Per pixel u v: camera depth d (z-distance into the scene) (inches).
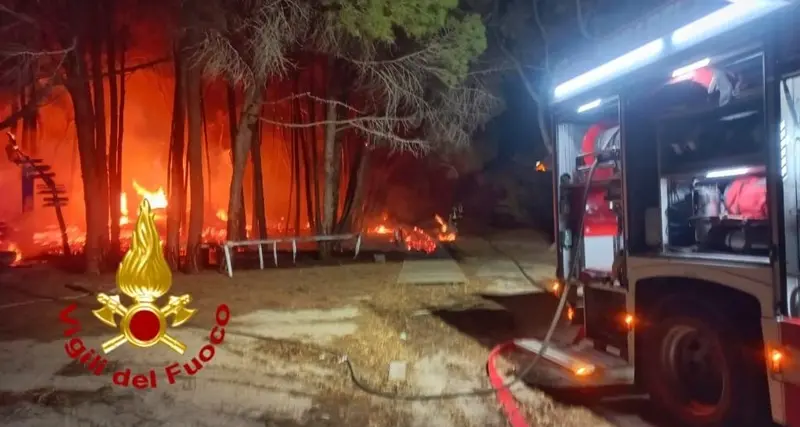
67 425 213.8
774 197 178.7
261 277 596.4
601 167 278.5
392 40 614.9
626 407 247.6
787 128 178.2
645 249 238.5
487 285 551.5
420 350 330.6
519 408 243.3
